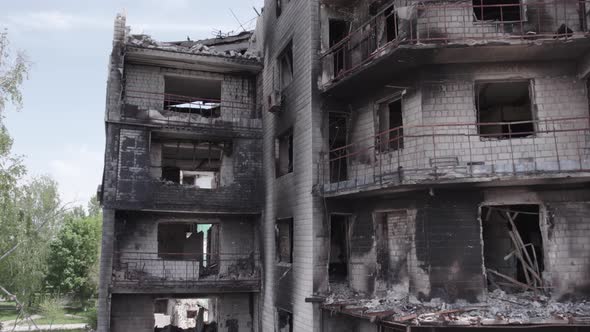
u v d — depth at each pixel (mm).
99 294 18953
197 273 21062
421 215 13516
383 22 15703
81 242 51875
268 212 20828
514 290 14023
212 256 26391
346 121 17297
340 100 17094
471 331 12188
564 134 13141
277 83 20516
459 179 12367
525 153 13102
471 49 12820
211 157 26781
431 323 11328
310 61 17078
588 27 12867
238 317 22219
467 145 13297
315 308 15625
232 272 22000
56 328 42406
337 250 18266
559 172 11820
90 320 41250
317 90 16891
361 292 16000
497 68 13680
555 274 12656
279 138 20500
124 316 20484
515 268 14781
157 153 22125
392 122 16406
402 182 12711
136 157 20125
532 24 13273
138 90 21609
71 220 52812
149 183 20156
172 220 21547
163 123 20703
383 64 13820
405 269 14570
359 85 15773
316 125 16719
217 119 21641
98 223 54438
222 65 22312
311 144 16609
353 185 14664
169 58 21297
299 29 18297
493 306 12367
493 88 14898
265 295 20594
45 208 33219
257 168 21922
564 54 13148
